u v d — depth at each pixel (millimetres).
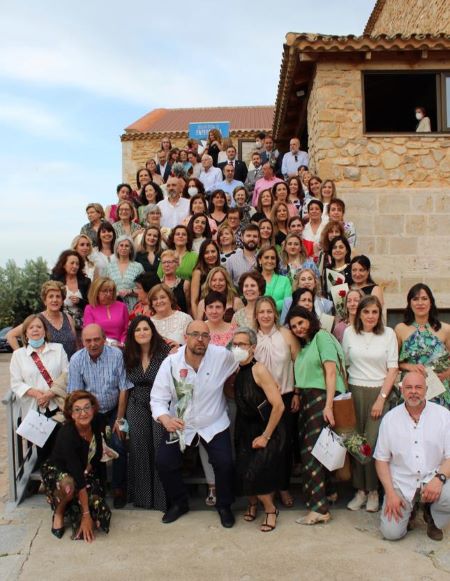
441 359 5047
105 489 5004
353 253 9586
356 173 9617
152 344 5109
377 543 4332
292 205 8750
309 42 9203
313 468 4727
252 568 3961
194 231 7457
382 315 5102
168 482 4758
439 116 9680
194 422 4785
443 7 11664
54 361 5395
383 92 10086
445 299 9641
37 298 44875
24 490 5203
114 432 5074
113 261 6902
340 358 4914
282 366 4984
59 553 4219
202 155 11906
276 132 14289
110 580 3834
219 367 4820
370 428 4945
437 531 4391
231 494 4738
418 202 9648
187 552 4207
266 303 5047
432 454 4398
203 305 5973
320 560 4062
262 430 4699
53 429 5082
